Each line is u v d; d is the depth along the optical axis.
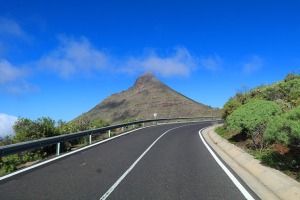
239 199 7.95
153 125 44.78
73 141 23.11
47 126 19.30
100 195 8.20
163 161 13.58
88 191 8.59
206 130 34.25
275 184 9.02
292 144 9.80
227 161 13.85
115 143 20.62
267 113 15.63
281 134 9.74
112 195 8.20
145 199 7.88
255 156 12.97
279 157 11.48
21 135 18.41
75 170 11.49
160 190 8.74
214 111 85.00
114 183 9.52
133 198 7.95
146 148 18.08
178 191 8.66
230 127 17.06
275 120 10.22
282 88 24.25
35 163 12.94
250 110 16.30
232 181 9.89
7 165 12.50
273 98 23.84
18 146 11.93
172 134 28.53
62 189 8.78
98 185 9.26
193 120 64.00
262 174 10.36
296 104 18.41
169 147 18.69
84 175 10.65
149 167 12.16
